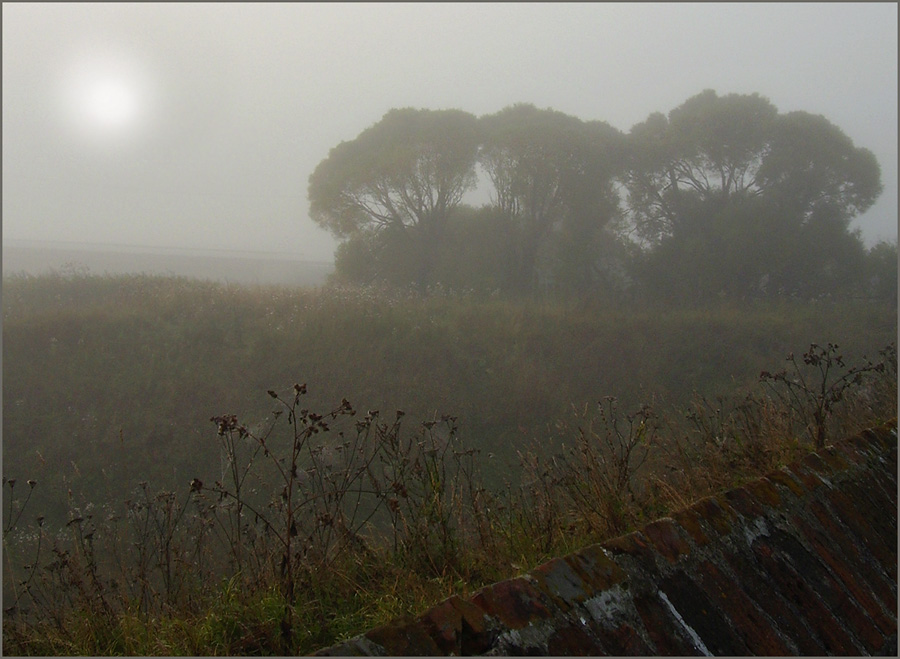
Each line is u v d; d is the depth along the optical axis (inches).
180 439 334.3
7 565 130.3
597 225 1003.9
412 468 134.3
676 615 72.6
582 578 71.9
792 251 883.4
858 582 92.9
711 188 1011.3
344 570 110.4
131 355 400.5
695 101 1034.1
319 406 376.8
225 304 509.4
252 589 104.7
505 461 316.5
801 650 76.2
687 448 177.6
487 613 63.9
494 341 508.7
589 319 600.4
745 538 90.0
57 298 529.3
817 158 924.0
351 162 1029.2
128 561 136.4
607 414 381.1
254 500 245.9
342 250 1058.1
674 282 956.6
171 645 90.3
